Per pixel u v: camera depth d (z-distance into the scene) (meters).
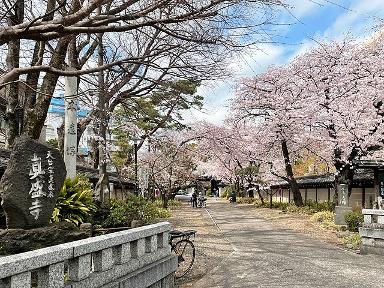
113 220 11.79
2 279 3.46
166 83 9.94
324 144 25.77
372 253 12.01
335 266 10.27
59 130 16.47
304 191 34.53
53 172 7.16
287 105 25.91
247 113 29.44
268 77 28.00
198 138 32.19
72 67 12.26
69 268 4.52
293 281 8.69
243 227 19.64
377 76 21.27
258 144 31.02
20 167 6.71
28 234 6.48
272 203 35.31
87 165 24.02
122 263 5.47
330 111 22.11
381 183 19.42
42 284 4.01
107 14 6.50
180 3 6.84
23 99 12.91
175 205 39.91
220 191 79.62
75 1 8.03
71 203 10.10
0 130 16.77
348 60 23.58
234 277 9.18
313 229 18.06
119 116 18.52
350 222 16.33
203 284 8.62
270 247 13.41
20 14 9.16
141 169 22.12
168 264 6.90
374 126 20.81
